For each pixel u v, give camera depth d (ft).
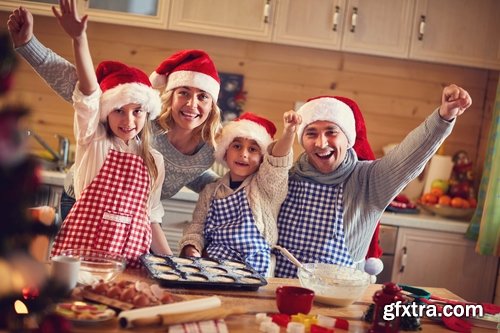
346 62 14.08
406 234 12.50
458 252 12.60
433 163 13.70
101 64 8.22
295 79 14.05
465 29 13.07
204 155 9.13
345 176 8.38
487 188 12.30
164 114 8.83
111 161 7.70
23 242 3.25
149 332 5.16
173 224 12.07
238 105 13.89
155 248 8.24
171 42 13.82
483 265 12.67
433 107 14.28
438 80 14.25
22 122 3.22
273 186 8.23
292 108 14.08
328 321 5.82
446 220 12.73
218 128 9.04
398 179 7.99
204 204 8.60
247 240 8.14
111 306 5.50
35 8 12.57
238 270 7.08
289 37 12.84
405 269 12.54
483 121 14.33
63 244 7.35
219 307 5.71
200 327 5.32
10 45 3.22
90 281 6.04
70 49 13.67
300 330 5.43
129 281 6.17
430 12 13.01
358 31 12.92
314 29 12.87
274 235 8.28
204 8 12.71
